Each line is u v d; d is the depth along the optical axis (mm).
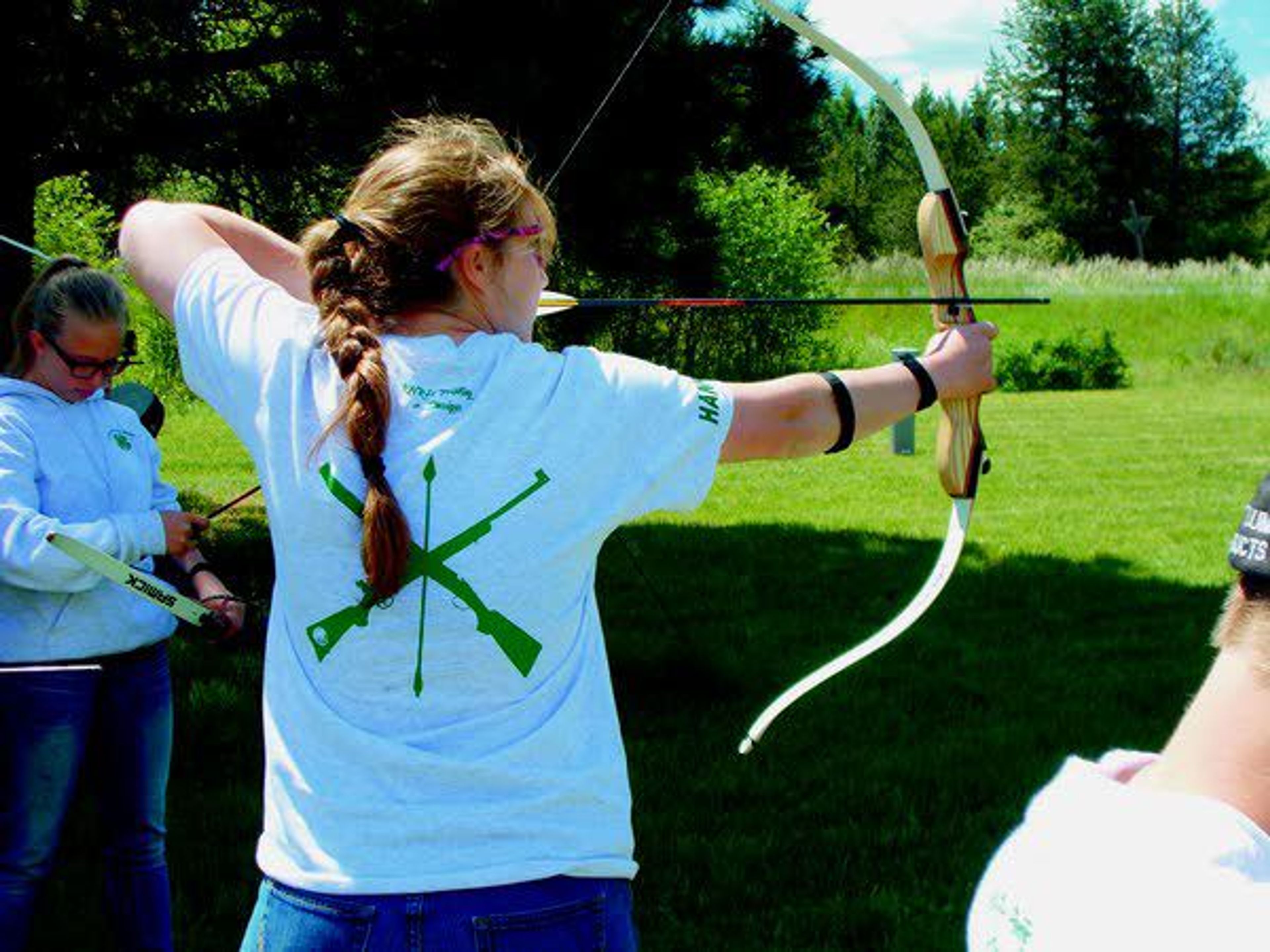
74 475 2723
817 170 9281
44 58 5992
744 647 5980
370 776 1408
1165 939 903
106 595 2682
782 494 10398
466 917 1367
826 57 6805
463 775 1396
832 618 6543
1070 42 50344
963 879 3592
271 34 7059
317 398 1478
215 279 1622
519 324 1562
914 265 29469
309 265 1567
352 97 6223
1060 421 15242
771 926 3340
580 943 1411
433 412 1444
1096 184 49625
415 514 1418
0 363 6207
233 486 10531
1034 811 1063
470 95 5879
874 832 3875
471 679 1419
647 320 17672
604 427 1465
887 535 8805
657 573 7555
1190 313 25562
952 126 52781
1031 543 8539
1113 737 4781
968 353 1648
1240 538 979
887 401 1583
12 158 6148
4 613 2615
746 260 21000
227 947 3213
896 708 5090
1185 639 6211
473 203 1491
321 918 1389
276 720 1479
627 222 6492
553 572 1440
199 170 6887
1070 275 28953
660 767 4434
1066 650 6000
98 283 2711
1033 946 977
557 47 6082
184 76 6441
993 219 49000
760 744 4641
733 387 1534
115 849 2785
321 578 1440
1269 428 14602
